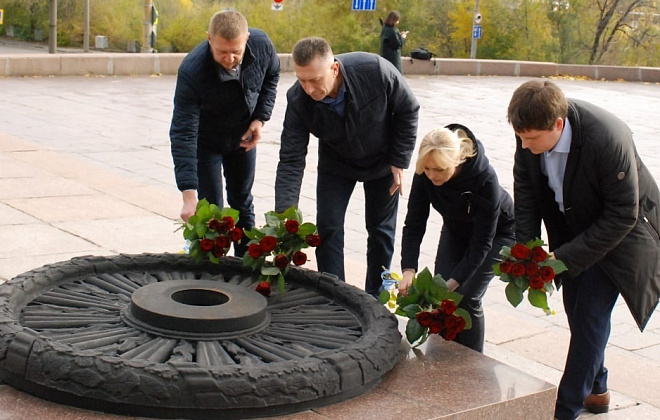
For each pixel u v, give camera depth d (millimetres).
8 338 3018
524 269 3539
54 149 10234
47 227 6371
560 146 3570
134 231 6461
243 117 5180
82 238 6172
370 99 4508
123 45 29969
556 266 3555
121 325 3354
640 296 3752
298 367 3008
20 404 2904
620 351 5270
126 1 29781
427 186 4051
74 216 6734
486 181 3902
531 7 31875
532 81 3510
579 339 3785
